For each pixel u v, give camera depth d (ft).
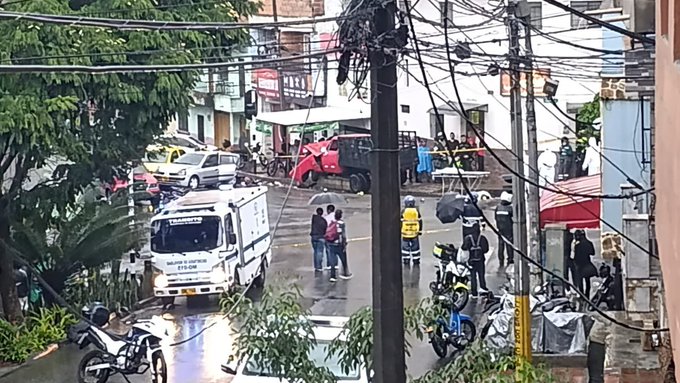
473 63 103.19
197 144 164.76
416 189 134.92
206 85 172.14
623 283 69.46
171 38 69.87
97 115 71.67
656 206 30.63
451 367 33.88
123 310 81.35
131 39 67.92
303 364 34.32
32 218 75.15
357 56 31.24
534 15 111.55
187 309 82.48
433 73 139.13
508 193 94.63
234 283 84.33
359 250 101.71
